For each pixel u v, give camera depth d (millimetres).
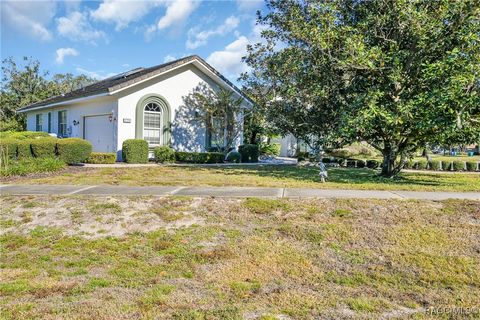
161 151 15898
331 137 11062
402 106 9266
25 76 36875
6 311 3314
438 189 8227
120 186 8562
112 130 16188
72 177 10547
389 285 3928
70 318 3186
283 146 26906
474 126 9664
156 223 5805
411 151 11750
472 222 5547
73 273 4305
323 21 10250
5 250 5070
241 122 18484
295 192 7578
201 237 5254
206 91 18281
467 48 8859
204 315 3234
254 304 3479
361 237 5117
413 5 9641
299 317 3232
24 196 7328
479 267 4242
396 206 6262
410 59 10000
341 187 8438
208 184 8922
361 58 9344
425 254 4578
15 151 13242
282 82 13117
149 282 4055
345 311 3352
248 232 5395
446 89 8438
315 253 4734
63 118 20984
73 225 5832
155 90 16656
